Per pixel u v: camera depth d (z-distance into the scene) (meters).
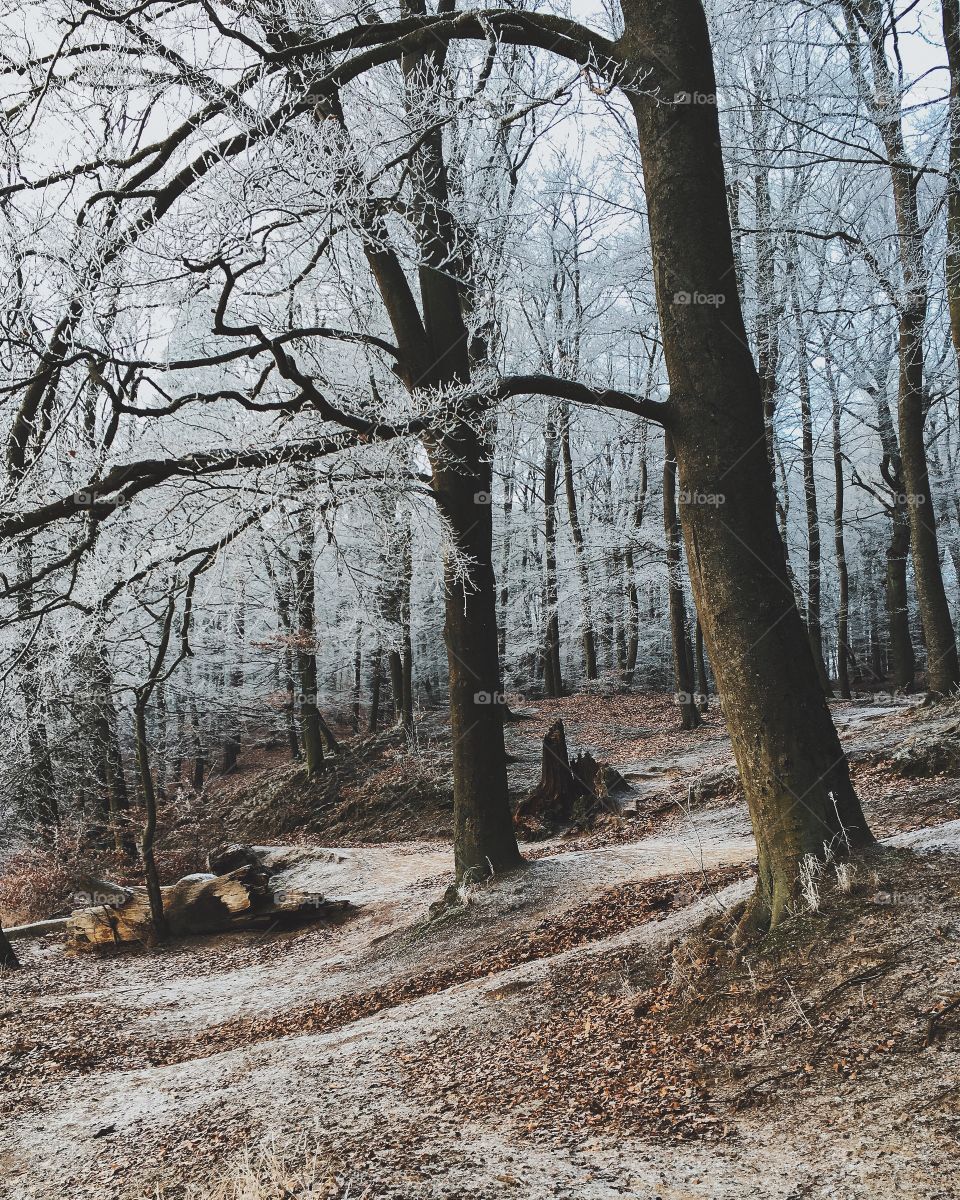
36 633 7.52
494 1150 3.49
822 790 4.73
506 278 11.88
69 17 6.56
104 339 6.37
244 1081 5.20
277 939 10.82
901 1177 2.70
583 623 22.97
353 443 6.05
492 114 6.93
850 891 4.41
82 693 10.19
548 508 21.94
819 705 4.88
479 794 8.97
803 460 21.12
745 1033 3.94
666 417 5.23
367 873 13.23
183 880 11.67
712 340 5.09
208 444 6.91
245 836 19.06
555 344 15.95
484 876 8.83
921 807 8.12
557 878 8.49
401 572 13.36
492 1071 4.42
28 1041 7.18
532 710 23.36
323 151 6.01
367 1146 3.77
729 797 12.14
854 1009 3.73
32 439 6.85
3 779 11.99
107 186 6.80
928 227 10.84
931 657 12.35
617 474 25.17
